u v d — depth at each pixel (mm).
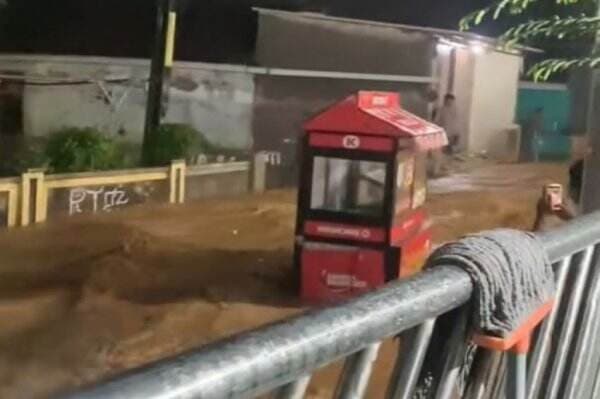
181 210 16969
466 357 2133
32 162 17016
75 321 9289
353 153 9859
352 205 9953
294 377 1488
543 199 9680
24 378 7777
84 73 20859
